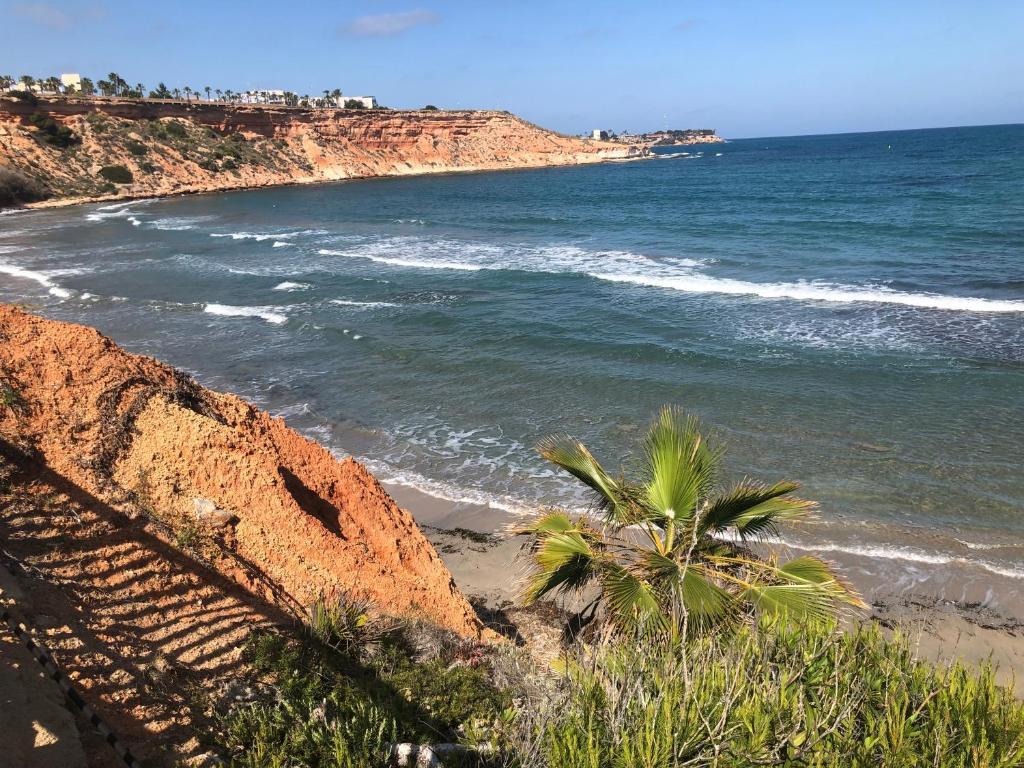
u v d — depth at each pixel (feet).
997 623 32.99
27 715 13.05
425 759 15.70
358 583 23.71
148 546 20.54
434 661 21.59
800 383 61.41
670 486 22.71
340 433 55.26
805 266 107.65
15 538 18.84
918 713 13.11
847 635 16.10
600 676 15.42
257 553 22.67
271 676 18.04
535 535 25.45
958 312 78.95
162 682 16.31
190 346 77.25
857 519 41.27
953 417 53.42
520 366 68.74
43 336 26.35
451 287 102.99
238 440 24.56
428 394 62.90
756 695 13.32
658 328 79.30
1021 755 11.93
